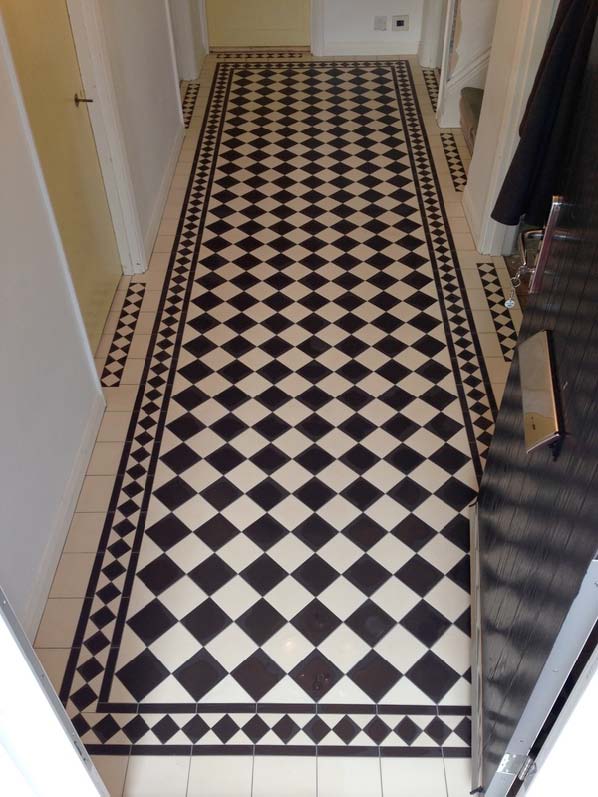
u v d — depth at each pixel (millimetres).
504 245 4602
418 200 5137
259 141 5781
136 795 2531
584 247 1817
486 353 4016
